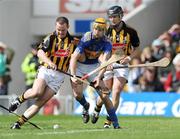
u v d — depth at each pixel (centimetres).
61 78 2838
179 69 5000
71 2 5978
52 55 2817
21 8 5972
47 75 2808
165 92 4853
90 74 2848
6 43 5894
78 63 2936
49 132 2667
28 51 6012
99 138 2378
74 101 5003
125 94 4772
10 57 5578
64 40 2808
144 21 5666
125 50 3141
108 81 3167
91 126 3056
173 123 3291
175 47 5247
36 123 3269
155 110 4678
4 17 5878
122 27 3117
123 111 4756
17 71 5916
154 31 5784
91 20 5903
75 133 2611
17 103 2873
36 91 2797
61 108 5075
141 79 5134
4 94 5359
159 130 2795
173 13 5991
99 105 3067
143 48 5628
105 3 5866
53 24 6012
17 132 2662
